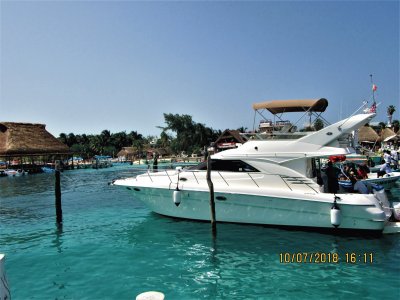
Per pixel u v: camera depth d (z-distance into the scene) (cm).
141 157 8731
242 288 652
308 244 879
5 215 1423
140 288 657
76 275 725
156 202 1141
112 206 1574
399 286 643
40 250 900
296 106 1037
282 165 1013
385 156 2114
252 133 1109
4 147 4409
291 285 661
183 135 7175
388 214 977
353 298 602
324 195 923
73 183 2889
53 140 5078
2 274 347
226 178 1045
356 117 1012
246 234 969
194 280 692
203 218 1081
